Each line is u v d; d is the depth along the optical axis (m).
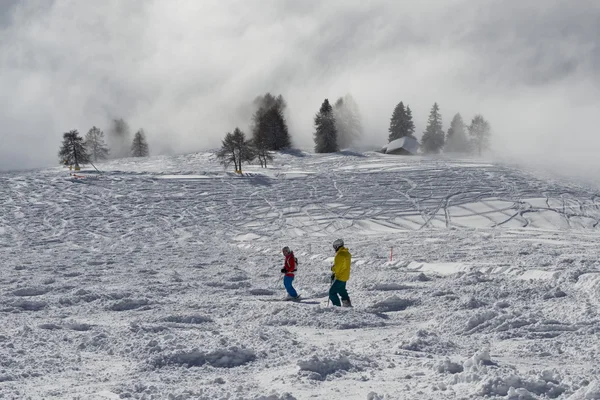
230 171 85.12
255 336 8.24
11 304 11.88
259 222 52.19
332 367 6.31
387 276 16.61
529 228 48.59
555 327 8.57
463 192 62.94
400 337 8.37
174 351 6.91
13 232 46.41
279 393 5.27
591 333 8.16
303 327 9.68
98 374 6.35
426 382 5.66
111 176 77.38
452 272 17.19
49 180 73.94
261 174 79.81
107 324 9.80
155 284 15.82
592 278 12.56
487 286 12.88
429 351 7.39
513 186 66.06
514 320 8.88
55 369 6.55
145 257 27.50
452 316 9.52
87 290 13.55
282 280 16.88
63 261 24.80
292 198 62.34
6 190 66.81
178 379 6.08
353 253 26.12
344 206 57.88
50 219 52.41
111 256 28.28
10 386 5.80
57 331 8.95
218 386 5.72
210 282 15.95
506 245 28.75
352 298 12.92
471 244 30.02
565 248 26.39
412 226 50.09
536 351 7.32
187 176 77.50
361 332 9.21
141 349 7.32
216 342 7.57
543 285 12.64
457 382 5.56
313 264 22.08
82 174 79.38
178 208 58.38
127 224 50.72
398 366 6.51
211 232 47.81
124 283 16.19
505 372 5.74
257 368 6.59
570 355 7.05
